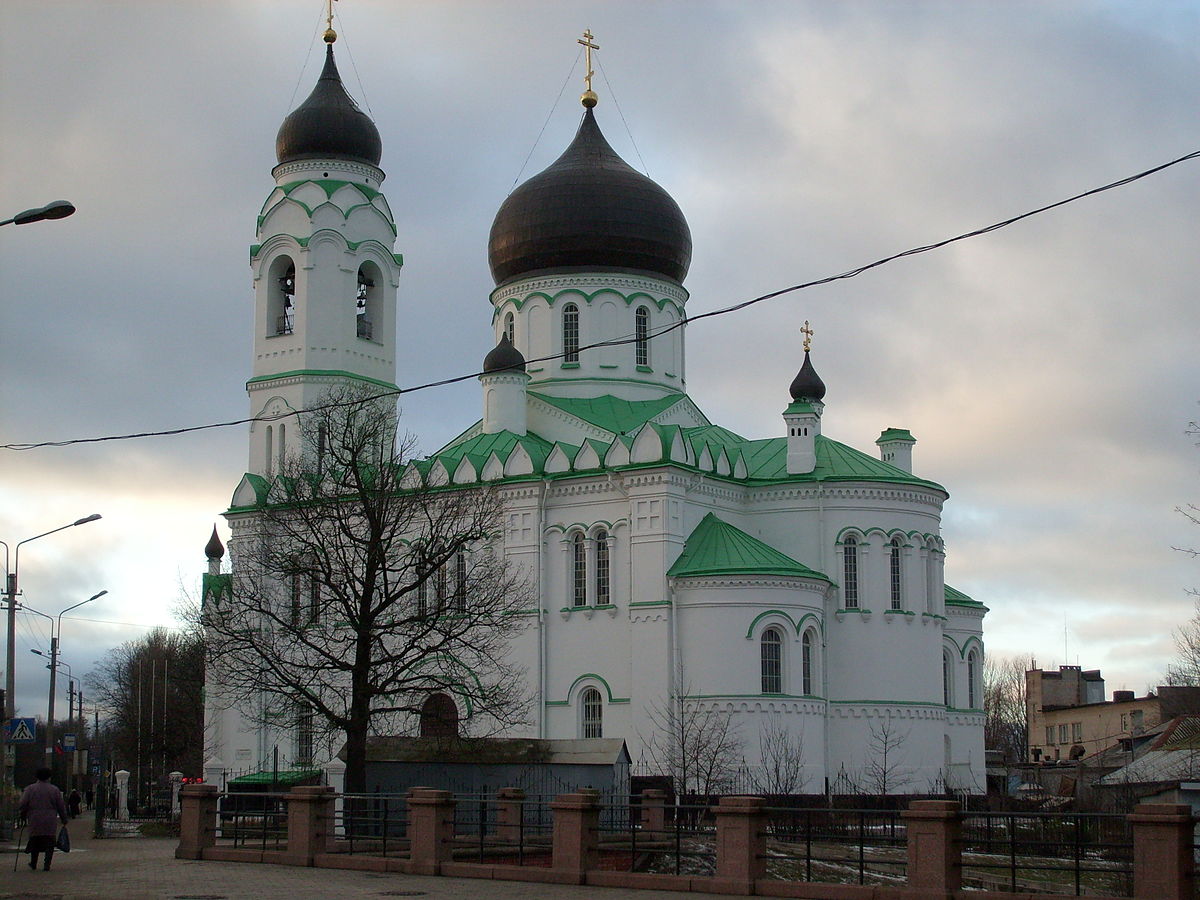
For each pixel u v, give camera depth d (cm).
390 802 7088
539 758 6944
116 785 13175
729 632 8294
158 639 17788
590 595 8769
